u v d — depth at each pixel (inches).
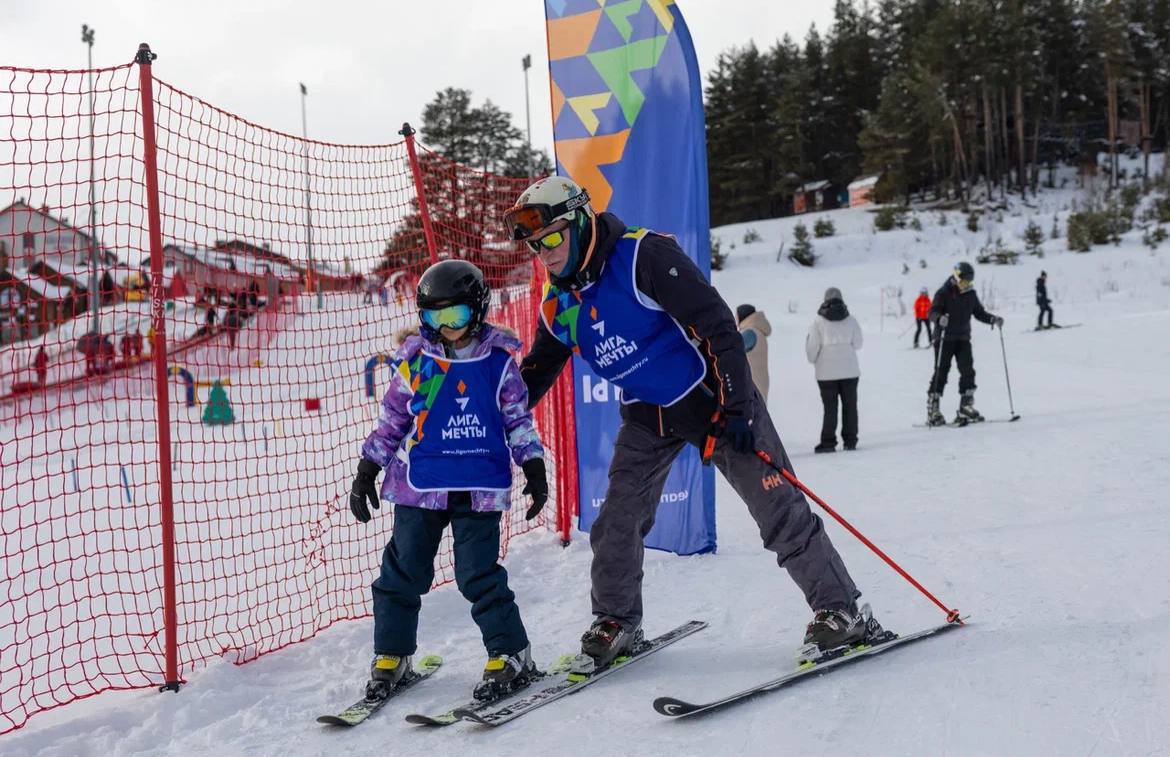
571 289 118.5
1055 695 101.4
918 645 122.0
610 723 106.4
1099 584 140.6
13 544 243.9
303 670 136.0
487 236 233.9
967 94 2337.6
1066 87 2620.6
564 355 128.4
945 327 354.9
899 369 628.7
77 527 261.1
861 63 2869.1
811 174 2721.5
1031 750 89.4
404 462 123.3
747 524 215.6
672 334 118.5
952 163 2497.5
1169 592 133.6
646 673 122.4
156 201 127.9
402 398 121.8
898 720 99.2
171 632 129.1
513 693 117.7
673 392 120.5
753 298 1433.3
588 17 186.4
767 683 111.0
